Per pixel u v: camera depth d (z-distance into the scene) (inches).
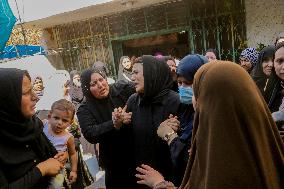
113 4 251.4
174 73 142.6
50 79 165.8
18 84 66.3
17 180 64.7
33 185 65.6
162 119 89.9
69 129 143.3
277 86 94.6
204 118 39.2
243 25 232.2
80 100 206.2
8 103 65.4
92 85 112.2
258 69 125.0
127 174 102.7
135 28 283.0
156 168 90.6
